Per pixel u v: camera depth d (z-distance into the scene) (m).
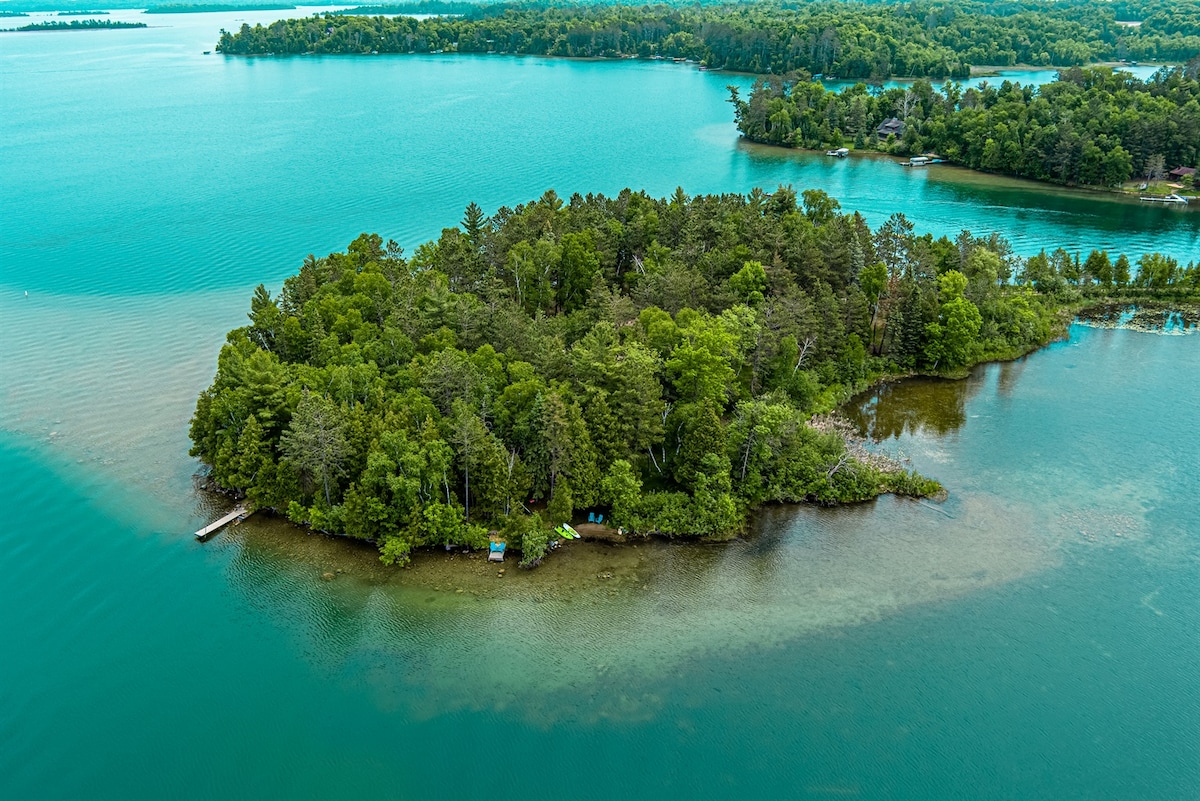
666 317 114.44
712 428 92.62
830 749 66.06
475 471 87.94
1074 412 115.06
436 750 66.00
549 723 67.94
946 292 130.00
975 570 84.94
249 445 91.31
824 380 120.00
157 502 94.69
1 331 139.38
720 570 84.88
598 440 93.62
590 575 83.81
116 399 116.56
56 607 80.19
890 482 98.06
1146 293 154.38
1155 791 63.12
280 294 153.62
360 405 92.75
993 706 69.75
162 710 69.75
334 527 88.50
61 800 63.12
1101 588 82.31
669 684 71.38
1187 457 103.88
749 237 143.00
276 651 75.19
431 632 76.69
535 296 132.62
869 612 79.31
